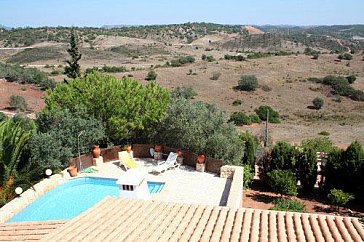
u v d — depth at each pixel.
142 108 22.94
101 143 22.81
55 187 18.28
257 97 72.12
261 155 23.06
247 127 49.12
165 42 182.38
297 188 20.86
